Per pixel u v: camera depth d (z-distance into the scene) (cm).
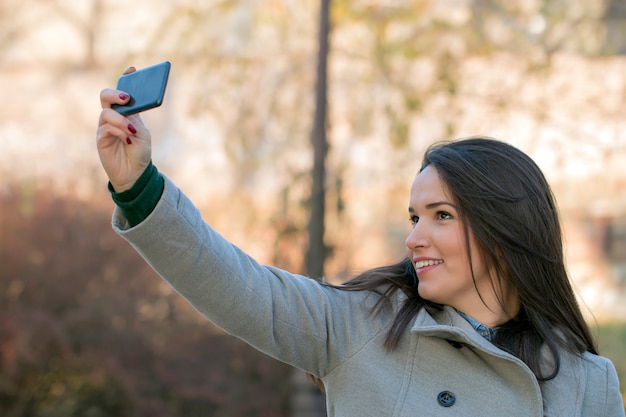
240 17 1126
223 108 1130
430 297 307
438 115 1035
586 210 1308
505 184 309
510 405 300
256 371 1079
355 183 1109
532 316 314
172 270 277
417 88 1030
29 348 1039
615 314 1290
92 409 1068
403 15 1029
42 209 1095
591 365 318
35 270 1069
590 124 1073
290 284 302
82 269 1081
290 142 1126
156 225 272
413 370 305
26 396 1061
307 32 1109
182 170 1372
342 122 1087
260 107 1125
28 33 1806
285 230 1088
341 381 304
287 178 1111
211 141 1354
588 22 1073
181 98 1409
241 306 285
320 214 879
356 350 304
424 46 1027
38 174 1312
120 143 271
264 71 1125
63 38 1798
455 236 304
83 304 1073
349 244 1066
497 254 308
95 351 1066
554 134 1066
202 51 1108
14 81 1770
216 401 1070
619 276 1319
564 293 321
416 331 302
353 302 313
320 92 877
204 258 279
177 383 1075
